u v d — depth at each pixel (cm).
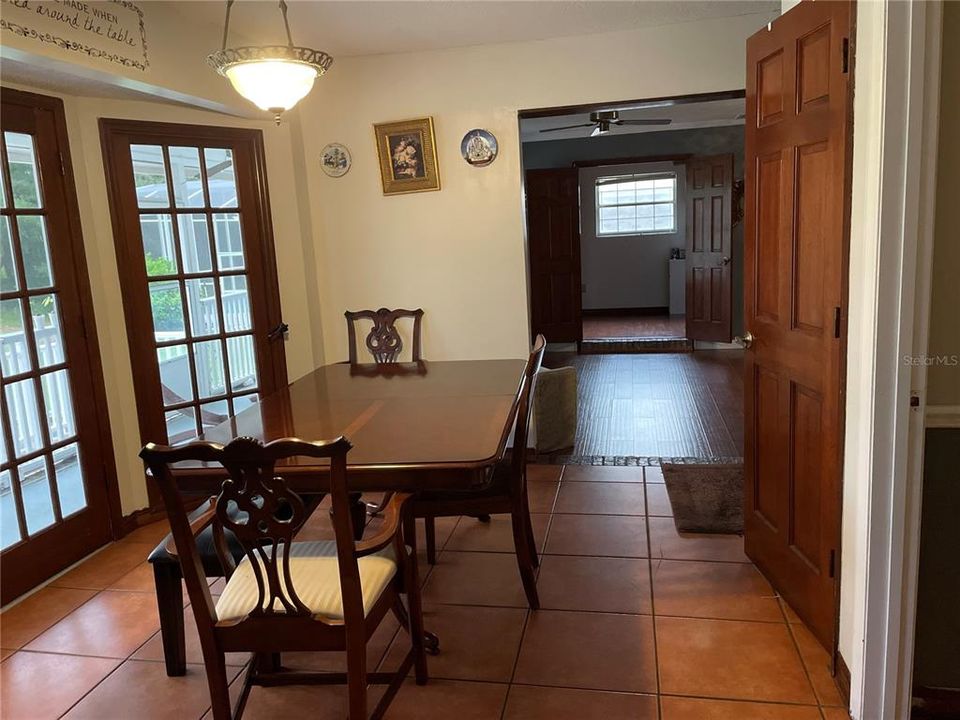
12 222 301
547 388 433
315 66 254
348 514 173
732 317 736
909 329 179
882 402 182
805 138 221
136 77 299
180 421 384
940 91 178
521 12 341
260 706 220
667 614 258
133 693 229
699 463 414
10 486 297
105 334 350
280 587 182
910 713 200
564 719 207
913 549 188
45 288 318
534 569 296
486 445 220
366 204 425
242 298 400
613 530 329
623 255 1012
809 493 233
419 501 259
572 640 245
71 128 331
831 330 209
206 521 200
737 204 730
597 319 996
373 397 292
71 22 265
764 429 270
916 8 168
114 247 352
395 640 251
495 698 217
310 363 428
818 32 211
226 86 355
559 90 396
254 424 258
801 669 224
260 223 399
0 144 295
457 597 277
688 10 357
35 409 312
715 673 224
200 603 182
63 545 320
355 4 318
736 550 303
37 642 261
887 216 176
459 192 415
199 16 328
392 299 434
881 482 185
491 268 421
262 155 397
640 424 503
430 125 404
